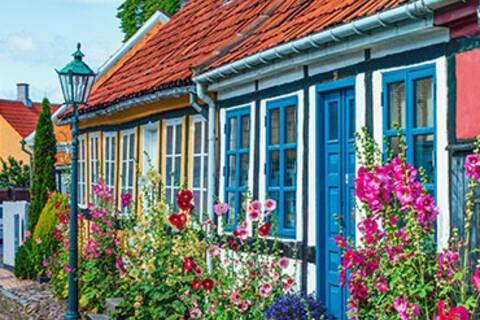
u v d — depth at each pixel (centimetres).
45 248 1473
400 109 630
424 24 573
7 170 2764
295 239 781
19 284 1468
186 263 802
